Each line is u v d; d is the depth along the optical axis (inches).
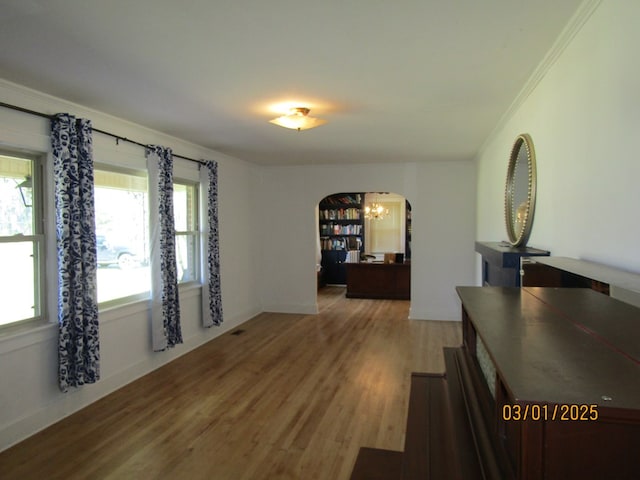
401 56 94.3
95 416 125.6
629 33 60.2
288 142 189.5
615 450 27.9
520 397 28.7
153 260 160.9
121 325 149.2
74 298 123.3
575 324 45.9
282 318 256.7
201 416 125.2
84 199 126.4
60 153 119.6
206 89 115.9
